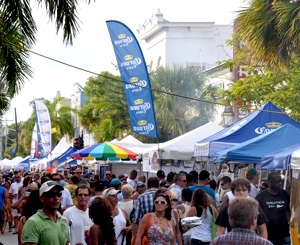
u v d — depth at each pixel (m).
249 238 6.80
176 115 52.00
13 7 16.23
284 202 12.27
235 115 30.11
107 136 63.88
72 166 50.59
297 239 11.90
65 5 16.30
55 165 44.19
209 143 20.16
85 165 49.31
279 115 20.20
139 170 32.19
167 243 10.60
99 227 10.25
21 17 16.39
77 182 19.50
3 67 17.55
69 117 94.44
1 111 21.14
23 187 24.30
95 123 72.25
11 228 27.77
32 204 9.45
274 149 17.25
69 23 16.44
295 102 27.22
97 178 25.89
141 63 22.62
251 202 6.89
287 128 17.59
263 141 17.38
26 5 16.36
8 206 27.69
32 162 55.06
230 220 6.93
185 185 16.41
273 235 12.20
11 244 22.84
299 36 18.12
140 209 12.71
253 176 15.21
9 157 101.94
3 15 16.31
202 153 21.30
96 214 10.27
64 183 21.89
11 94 18.03
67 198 17.05
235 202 6.91
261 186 16.62
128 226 13.47
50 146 44.03
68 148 45.78
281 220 12.20
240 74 30.33
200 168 27.56
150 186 14.29
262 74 28.14
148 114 22.67
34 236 8.25
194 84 52.75
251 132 19.92
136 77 22.69
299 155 14.00
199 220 11.26
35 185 13.88
